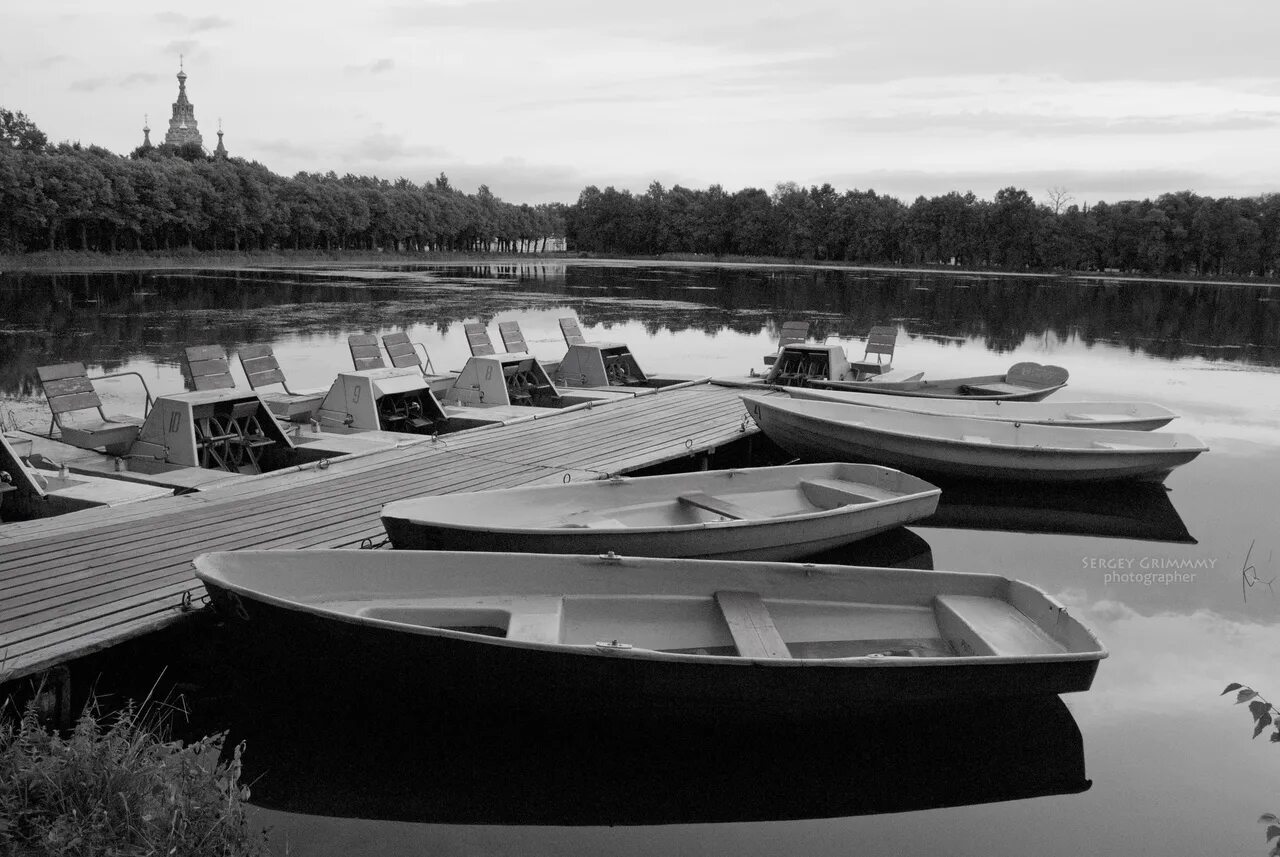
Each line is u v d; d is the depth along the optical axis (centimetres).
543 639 567
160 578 658
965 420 1236
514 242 11994
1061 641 605
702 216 10400
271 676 605
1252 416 1648
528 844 491
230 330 2400
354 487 914
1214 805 539
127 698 602
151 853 338
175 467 968
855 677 537
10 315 2664
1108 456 1116
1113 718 631
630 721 560
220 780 392
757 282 5450
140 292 3603
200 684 629
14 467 855
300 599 612
